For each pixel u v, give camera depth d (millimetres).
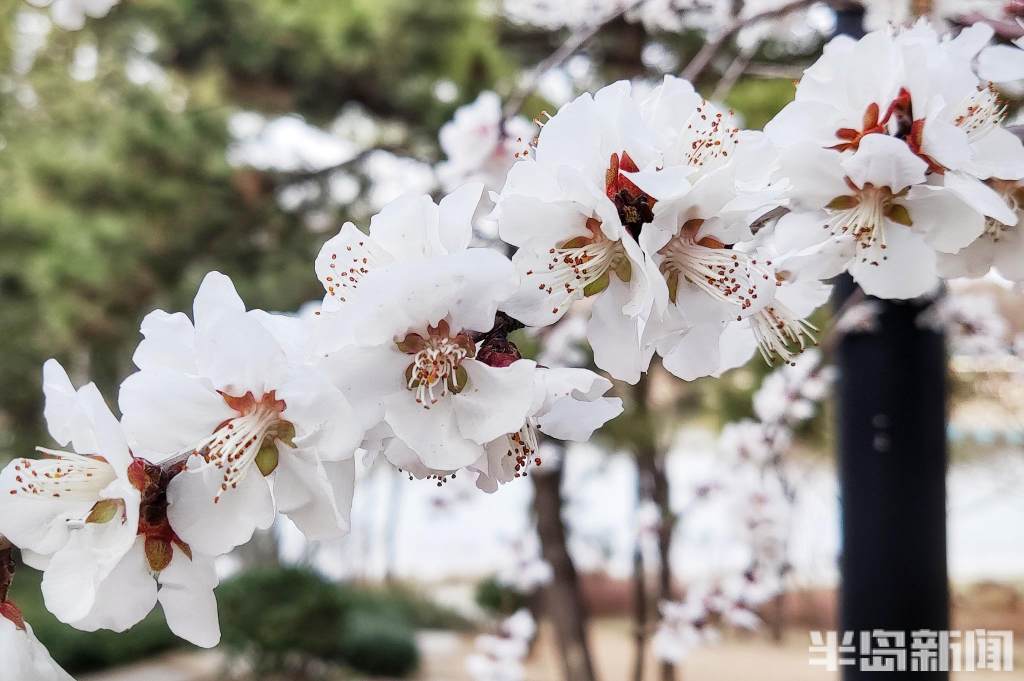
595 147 129
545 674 965
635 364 134
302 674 1253
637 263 124
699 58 234
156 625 1393
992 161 143
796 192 146
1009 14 185
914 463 315
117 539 127
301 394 126
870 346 321
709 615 469
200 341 125
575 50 289
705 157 133
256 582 1243
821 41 542
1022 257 156
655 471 777
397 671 1393
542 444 569
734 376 790
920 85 140
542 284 130
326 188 765
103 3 355
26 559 133
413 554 2375
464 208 128
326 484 124
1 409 1029
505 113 310
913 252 148
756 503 484
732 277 132
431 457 126
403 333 127
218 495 126
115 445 123
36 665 131
